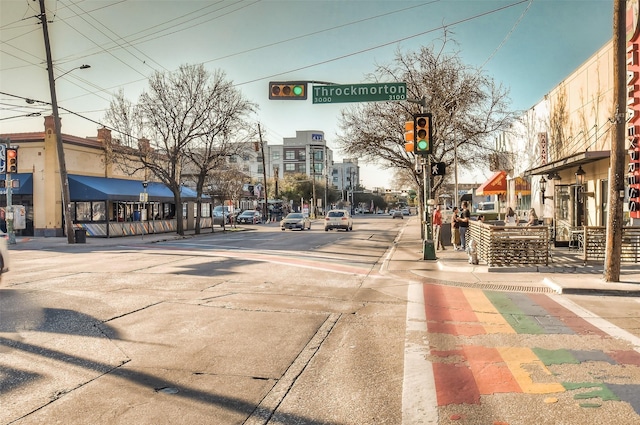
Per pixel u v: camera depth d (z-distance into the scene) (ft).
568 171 70.64
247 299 34.09
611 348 22.30
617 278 38.70
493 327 26.53
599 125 58.70
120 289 37.63
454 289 39.19
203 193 162.30
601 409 15.58
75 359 20.77
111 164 123.24
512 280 42.34
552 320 28.12
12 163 88.53
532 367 19.72
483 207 154.40
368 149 86.89
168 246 81.97
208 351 22.11
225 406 16.21
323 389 17.72
